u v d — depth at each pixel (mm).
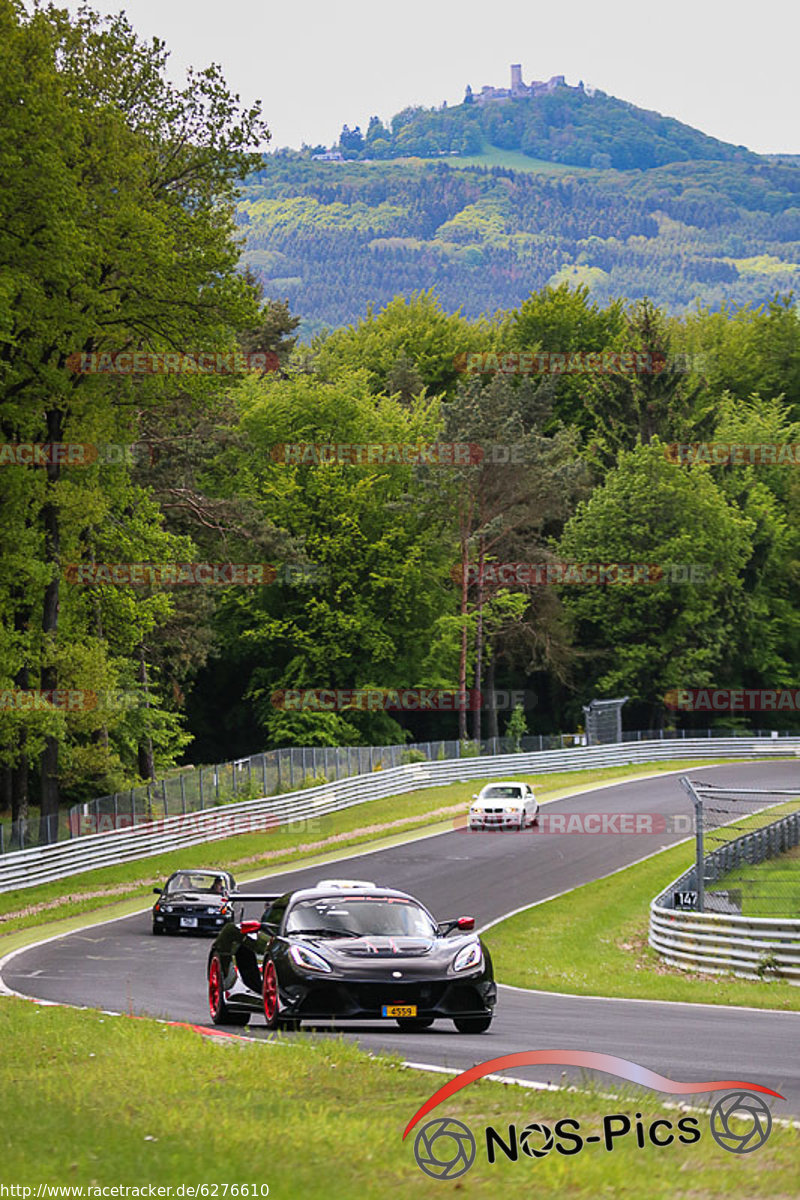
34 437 82438
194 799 96250
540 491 157500
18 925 64125
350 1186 13992
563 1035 28672
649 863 85812
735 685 185000
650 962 56156
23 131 67062
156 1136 16469
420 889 76375
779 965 48656
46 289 73312
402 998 27062
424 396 189375
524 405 187000
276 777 107812
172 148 82938
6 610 83625
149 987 41625
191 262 77625
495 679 184875
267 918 30281
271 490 153625
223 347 80500
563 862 86438
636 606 171625
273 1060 22000
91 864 82250
